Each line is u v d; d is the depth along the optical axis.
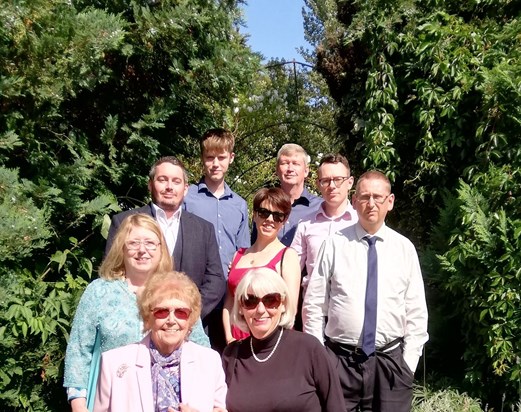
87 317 3.04
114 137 5.07
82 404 2.96
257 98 10.73
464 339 4.78
